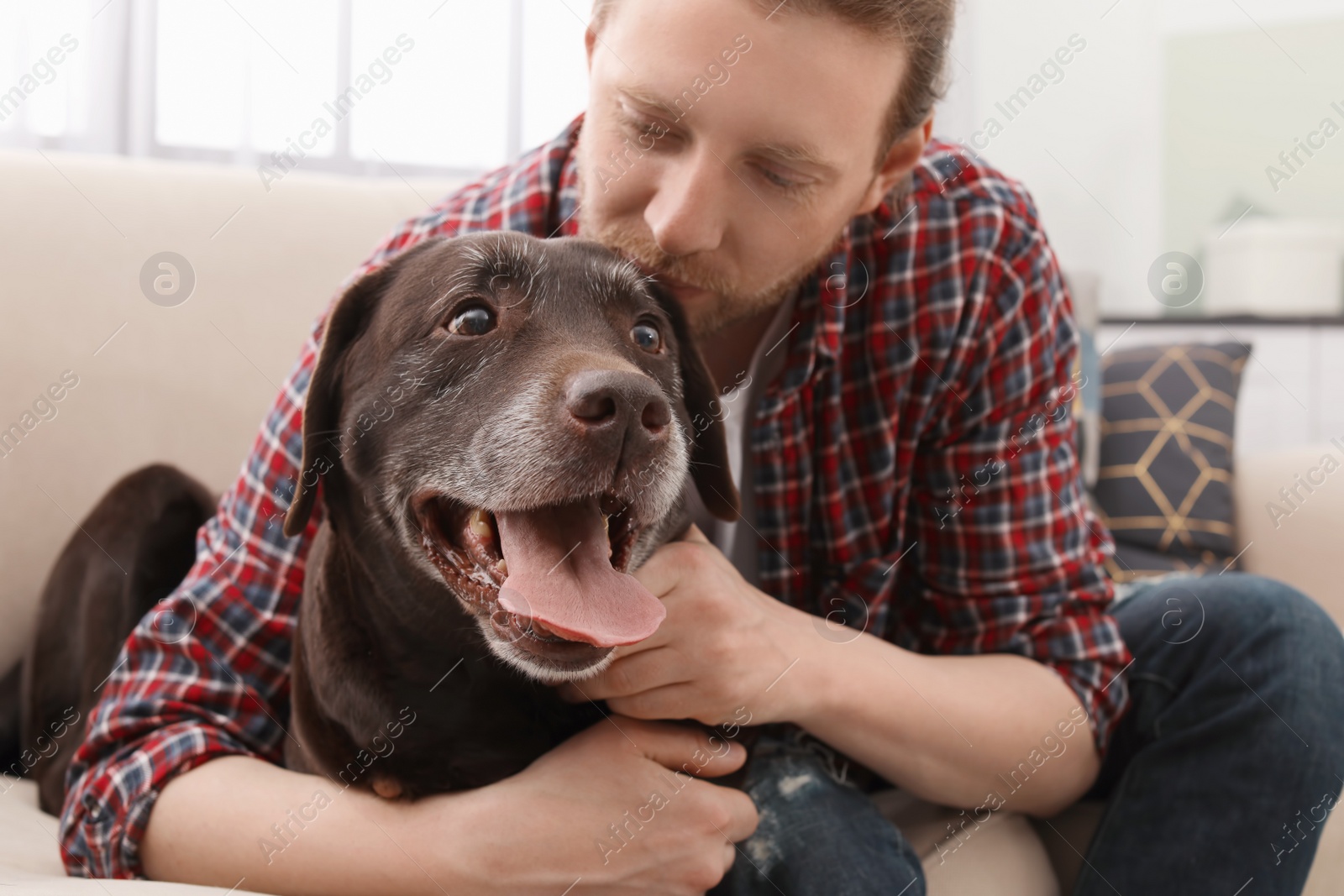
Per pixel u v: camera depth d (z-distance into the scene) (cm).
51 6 319
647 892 121
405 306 126
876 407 164
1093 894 158
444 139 342
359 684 127
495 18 345
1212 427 297
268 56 329
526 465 109
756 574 170
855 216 154
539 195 165
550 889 119
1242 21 470
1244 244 466
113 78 325
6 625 207
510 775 135
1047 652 165
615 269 129
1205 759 155
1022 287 168
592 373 108
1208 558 280
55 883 113
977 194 170
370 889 121
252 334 229
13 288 210
